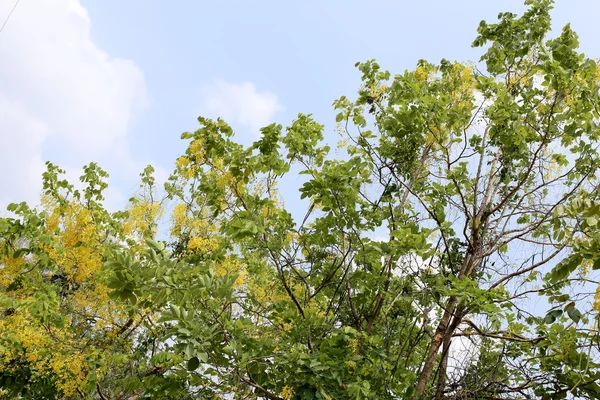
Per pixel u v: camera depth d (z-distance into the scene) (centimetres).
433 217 601
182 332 376
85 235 566
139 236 640
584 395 484
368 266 621
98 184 631
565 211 380
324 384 443
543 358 521
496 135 598
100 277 564
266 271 652
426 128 570
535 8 634
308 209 635
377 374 492
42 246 543
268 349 447
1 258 536
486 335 557
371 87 637
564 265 368
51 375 534
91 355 548
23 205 544
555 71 526
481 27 662
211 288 400
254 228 496
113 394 625
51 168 593
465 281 503
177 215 632
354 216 544
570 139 584
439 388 558
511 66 657
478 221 607
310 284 640
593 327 439
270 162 546
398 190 612
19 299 562
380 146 640
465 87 659
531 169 609
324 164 602
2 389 526
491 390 555
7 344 510
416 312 662
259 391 459
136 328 623
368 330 604
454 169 619
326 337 532
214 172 565
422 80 661
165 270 394
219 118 548
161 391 480
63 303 601
